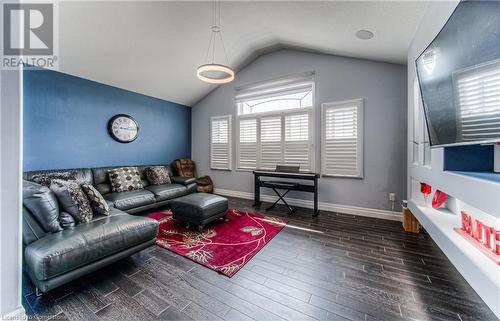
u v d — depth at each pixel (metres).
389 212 3.41
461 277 1.81
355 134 3.63
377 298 1.58
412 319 1.38
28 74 3.04
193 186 4.48
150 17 2.92
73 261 1.58
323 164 3.91
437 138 1.62
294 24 3.11
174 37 3.38
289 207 3.85
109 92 3.99
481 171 1.50
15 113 1.31
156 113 4.87
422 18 2.19
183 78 4.48
